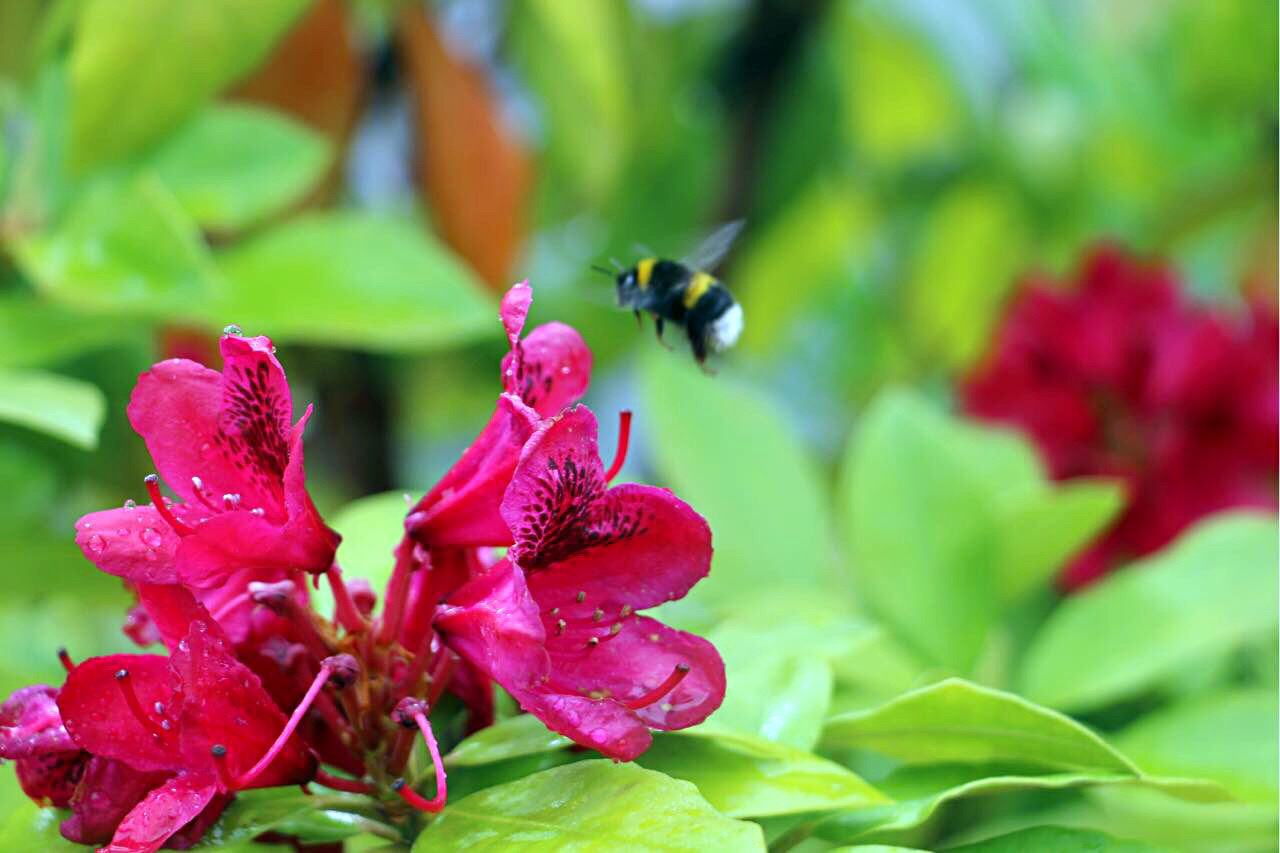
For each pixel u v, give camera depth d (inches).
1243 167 64.1
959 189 68.8
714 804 31.4
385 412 45.4
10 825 31.6
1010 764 33.1
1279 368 40.7
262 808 31.4
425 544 31.6
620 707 30.5
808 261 64.5
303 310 37.4
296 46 40.4
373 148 49.8
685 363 39.5
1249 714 35.7
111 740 30.9
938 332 69.3
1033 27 60.7
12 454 37.4
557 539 31.1
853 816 32.1
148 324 38.0
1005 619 39.1
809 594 37.4
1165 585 37.2
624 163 51.7
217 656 30.6
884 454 38.5
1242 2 60.9
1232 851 36.4
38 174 38.0
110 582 37.6
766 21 54.7
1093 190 68.1
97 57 37.5
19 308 37.5
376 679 31.6
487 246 43.0
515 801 31.0
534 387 32.1
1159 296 41.4
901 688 36.4
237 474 31.6
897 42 65.9
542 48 46.2
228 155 39.0
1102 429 41.6
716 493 38.9
